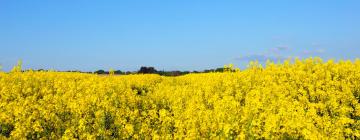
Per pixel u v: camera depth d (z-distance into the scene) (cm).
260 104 1488
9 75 2428
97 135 1327
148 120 1455
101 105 1673
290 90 1897
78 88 2038
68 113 1641
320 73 2064
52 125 1445
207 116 1381
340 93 1702
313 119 1411
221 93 1978
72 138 1282
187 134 1255
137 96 1961
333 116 1527
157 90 2189
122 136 1340
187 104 1756
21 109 1492
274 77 2120
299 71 2102
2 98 1866
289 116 1366
